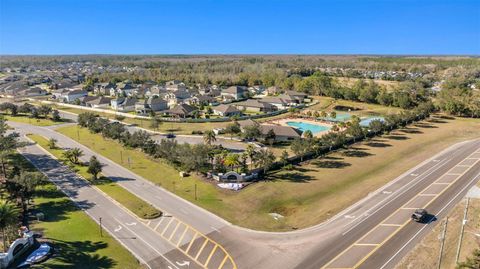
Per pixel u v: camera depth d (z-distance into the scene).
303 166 89.75
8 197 68.06
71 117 156.12
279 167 87.75
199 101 181.12
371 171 87.19
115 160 95.38
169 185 77.44
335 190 75.44
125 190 75.06
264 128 116.56
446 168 89.25
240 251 52.62
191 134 123.75
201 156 83.69
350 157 97.94
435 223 60.09
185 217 63.12
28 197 66.94
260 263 49.50
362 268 47.91
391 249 52.38
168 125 138.12
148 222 61.31
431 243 53.69
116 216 63.59
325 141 101.38
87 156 98.88
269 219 63.00
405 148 107.44
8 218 50.81
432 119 150.38
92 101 182.00
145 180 80.88
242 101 189.62
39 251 51.38
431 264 48.41
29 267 47.84
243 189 74.88
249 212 65.38
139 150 103.06
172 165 88.81
